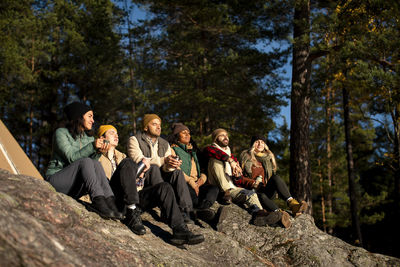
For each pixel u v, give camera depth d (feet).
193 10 55.16
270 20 44.60
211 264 13.60
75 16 74.84
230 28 54.24
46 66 77.36
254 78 56.90
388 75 29.25
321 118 77.00
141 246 11.55
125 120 73.26
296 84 34.99
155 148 15.23
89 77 71.26
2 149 11.92
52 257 7.03
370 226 86.43
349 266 17.19
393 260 17.75
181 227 12.91
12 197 8.57
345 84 34.81
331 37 33.71
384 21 31.60
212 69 54.54
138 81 74.74
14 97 70.28
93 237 9.81
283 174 65.46
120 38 69.51
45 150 69.05
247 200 18.24
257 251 17.03
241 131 58.49
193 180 17.47
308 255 16.97
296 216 18.75
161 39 60.59
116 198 12.89
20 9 70.33
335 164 74.02
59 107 75.20
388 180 89.76
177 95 55.93
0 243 6.26
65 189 12.07
